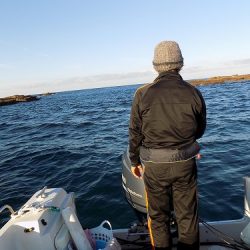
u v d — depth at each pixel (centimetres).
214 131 1448
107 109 3700
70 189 783
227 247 319
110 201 659
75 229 263
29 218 252
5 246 234
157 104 235
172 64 241
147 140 244
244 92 4322
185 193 251
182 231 261
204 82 8488
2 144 1698
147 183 252
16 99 8781
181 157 237
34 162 1144
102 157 1108
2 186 877
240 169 810
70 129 2094
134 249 327
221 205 595
